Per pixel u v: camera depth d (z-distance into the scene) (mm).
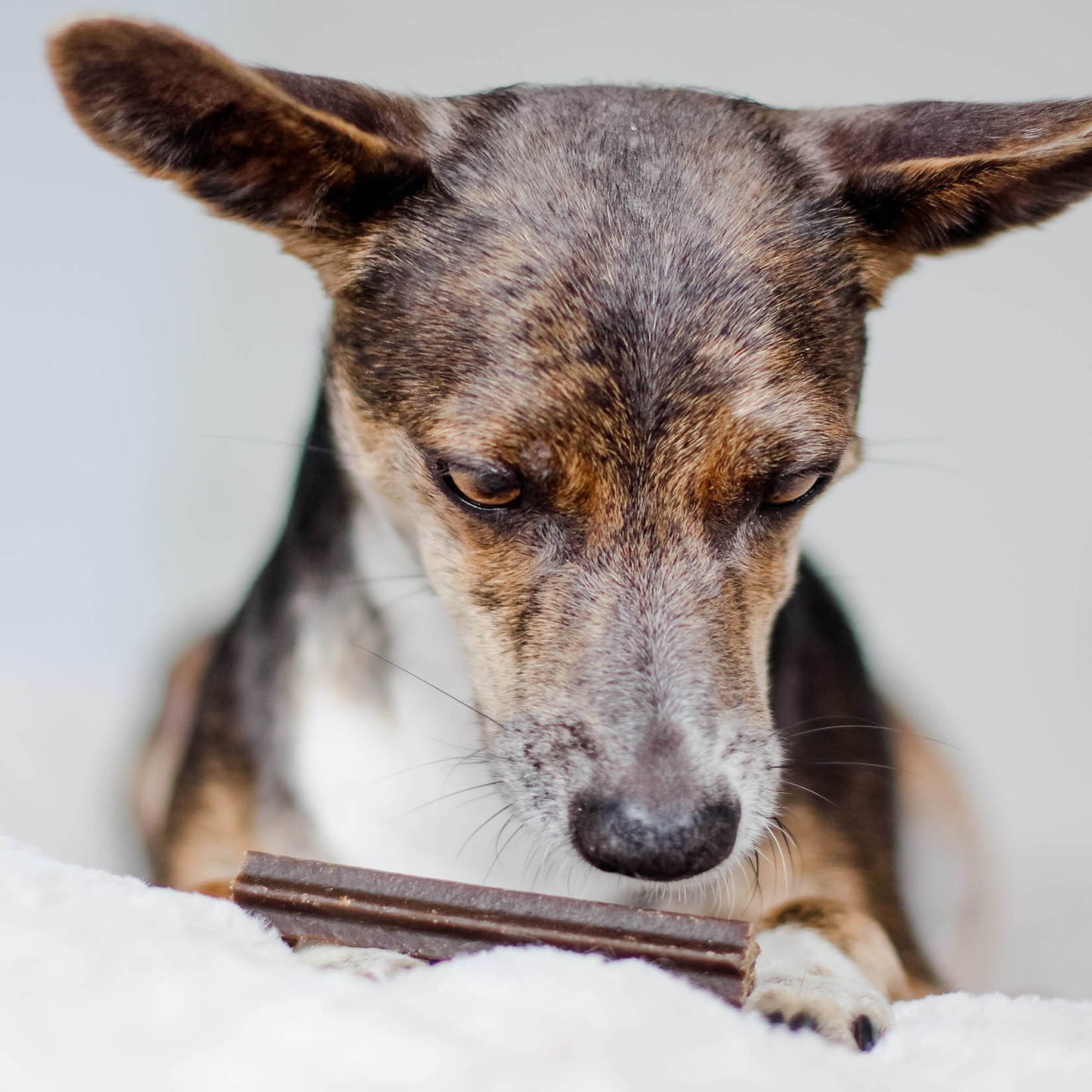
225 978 596
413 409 727
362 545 792
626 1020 591
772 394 714
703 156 738
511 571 730
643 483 714
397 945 625
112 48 694
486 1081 577
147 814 863
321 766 797
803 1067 592
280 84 747
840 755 801
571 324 710
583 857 700
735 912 770
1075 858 918
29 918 605
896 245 752
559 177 729
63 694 922
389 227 737
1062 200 746
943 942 880
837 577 918
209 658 849
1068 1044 616
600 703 707
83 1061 583
